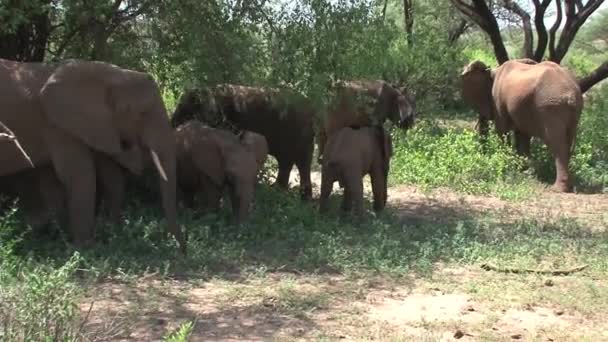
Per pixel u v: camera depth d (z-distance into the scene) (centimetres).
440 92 2269
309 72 1014
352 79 1097
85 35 955
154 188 987
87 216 788
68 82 778
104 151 781
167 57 981
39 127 780
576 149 1541
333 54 1021
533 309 677
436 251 855
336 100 1127
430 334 598
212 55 965
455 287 735
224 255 797
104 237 824
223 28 966
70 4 873
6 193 842
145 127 797
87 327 570
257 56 996
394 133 1599
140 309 627
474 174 1398
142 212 928
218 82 980
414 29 2239
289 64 1005
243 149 939
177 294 676
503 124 1550
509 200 1245
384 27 1077
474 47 3388
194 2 947
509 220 1066
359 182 981
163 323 601
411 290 722
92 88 784
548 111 1380
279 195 1051
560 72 1415
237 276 745
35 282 477
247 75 997
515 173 1431
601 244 904
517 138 1537
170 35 979
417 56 2038
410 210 1139
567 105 1370
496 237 931
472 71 1633
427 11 2517
